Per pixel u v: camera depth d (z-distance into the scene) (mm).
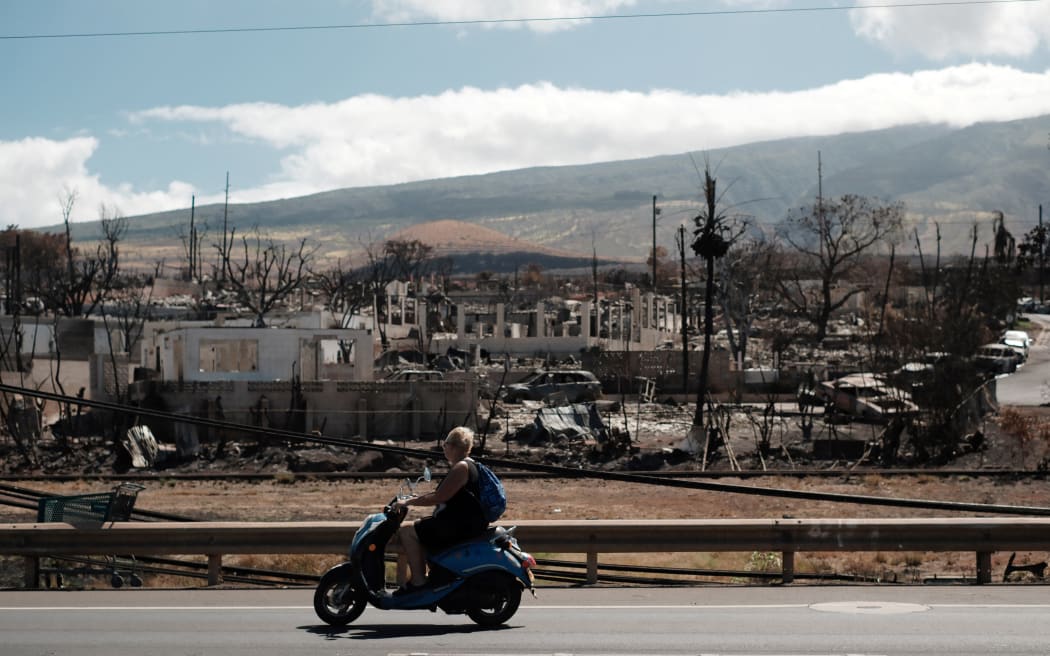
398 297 118812
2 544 17812
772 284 128625
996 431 54156
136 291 131375
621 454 51906
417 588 13297
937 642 12398
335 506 37000
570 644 12398
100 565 19719
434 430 58906
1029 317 142750
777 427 59406
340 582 13562
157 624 13945
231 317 78688
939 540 17734
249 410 58438
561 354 97438
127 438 51719
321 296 131500
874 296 137875
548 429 56250
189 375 60594
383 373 77312
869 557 26094
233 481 44719
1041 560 25797
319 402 58375
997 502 37344
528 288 176500
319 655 11953
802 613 14398
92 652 12227
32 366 69125
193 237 174125
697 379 78625
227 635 13148
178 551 17641
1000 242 164000
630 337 105062
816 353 105000
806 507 37031
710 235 58312
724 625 13531
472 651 12055
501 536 13523
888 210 129625
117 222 148875
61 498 18156
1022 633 12898
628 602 15539
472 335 103750
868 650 11984
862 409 62219
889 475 44062
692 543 17547
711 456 52000
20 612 15008
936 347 56406
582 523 17453
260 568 23141
